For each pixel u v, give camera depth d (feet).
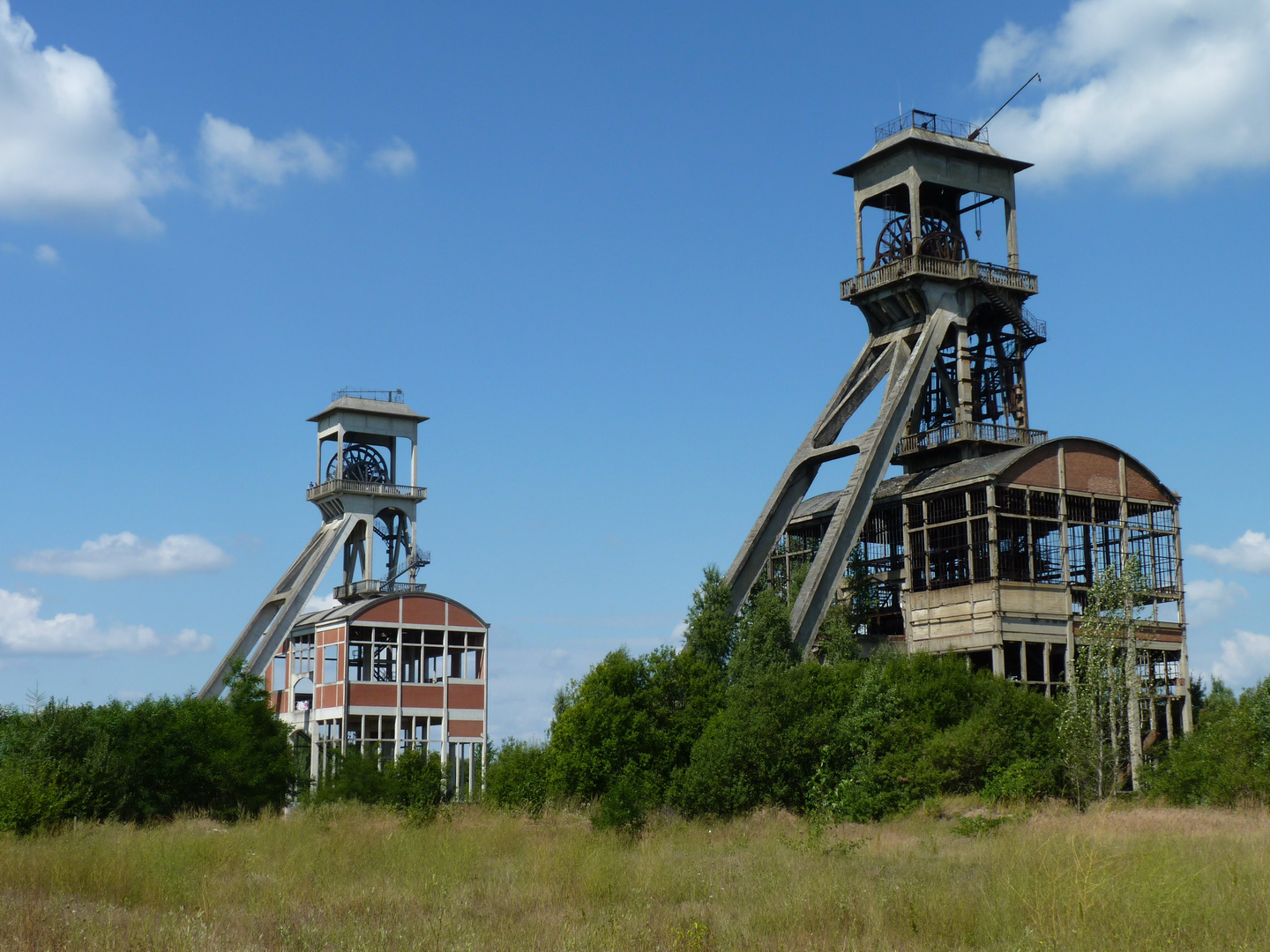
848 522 201.26
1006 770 136.87
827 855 85.05
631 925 53.11
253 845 90.33
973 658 198.70
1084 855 58.23
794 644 177.47
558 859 77.56
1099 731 148.97
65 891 65.82
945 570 212.43
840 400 223.30
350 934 51.44
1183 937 47.78
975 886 59.52
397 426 301.22
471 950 48.01
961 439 213.87
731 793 125.29
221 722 156.35
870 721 135.44
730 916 57.88
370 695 240.32
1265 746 135.95
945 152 222.69
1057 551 203.51
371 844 91.35
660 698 142.51
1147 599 199.93
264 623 279.28
